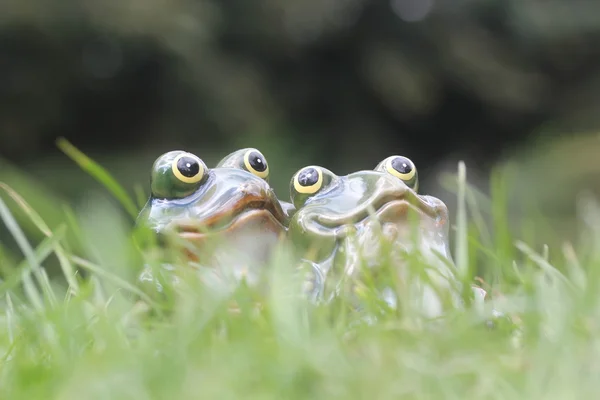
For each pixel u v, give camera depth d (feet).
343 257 4.12
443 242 4.19
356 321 3.99
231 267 4.15
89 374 3.74
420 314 3.95
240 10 19.40
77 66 15.65
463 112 22.90
